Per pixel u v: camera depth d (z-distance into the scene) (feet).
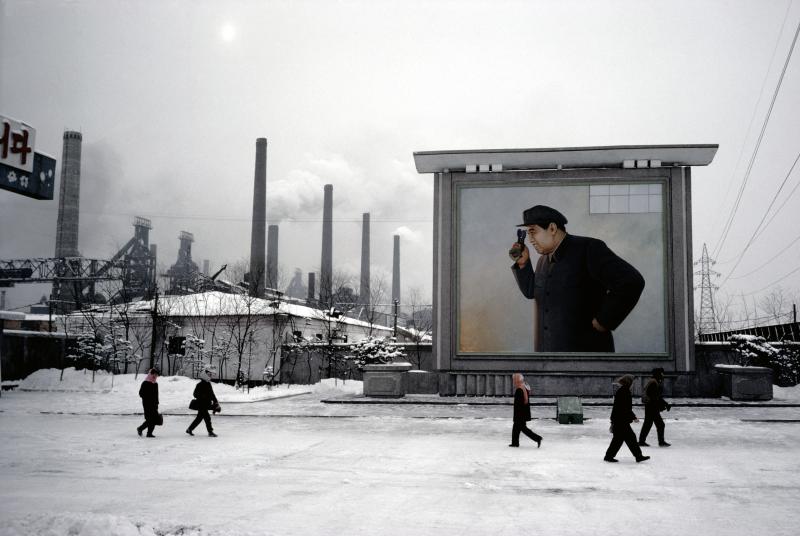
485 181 92.53
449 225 92.79
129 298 175.52
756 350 94.68
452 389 90.53
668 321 87.10
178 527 25.53
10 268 232.94
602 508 29.81
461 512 28.91
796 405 77.77
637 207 89.45
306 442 51.26
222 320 121.08
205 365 116.88
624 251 88.89
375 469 39.55
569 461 42.42
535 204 91.20
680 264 87.97
